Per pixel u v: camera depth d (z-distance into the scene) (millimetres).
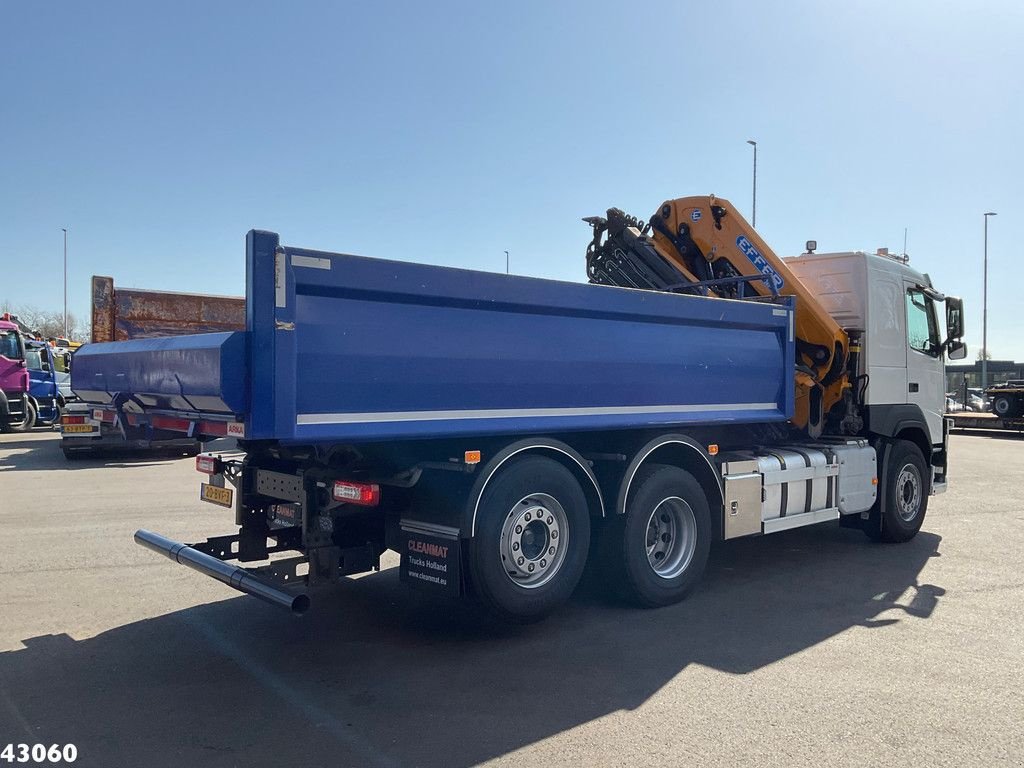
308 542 4805
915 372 8781
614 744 3633
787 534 9016
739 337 6645
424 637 5164
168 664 4617
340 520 5324
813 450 7473
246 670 4531
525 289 5023
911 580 6812
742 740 3686
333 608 5805
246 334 4012
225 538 5418
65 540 7863
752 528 6656
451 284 4668
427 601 6008
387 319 4449
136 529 8398
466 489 4898
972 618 5684
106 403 5852
